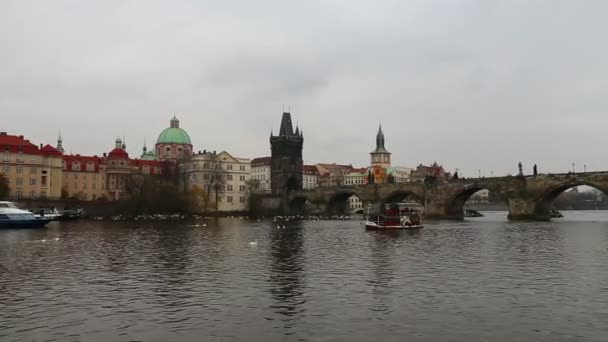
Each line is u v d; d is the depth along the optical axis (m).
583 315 26.70
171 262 48.50
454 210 184.88
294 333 23.73
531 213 158.25
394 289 33.97
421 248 62.66
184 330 24.25
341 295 32.06
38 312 27.72
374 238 81.19
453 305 29.12
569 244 67.12
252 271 42.34
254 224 142.88
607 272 41.16
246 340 22.69
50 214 156.88
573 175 148.00
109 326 24.94
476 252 57.22
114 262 48.50
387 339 22.77
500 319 26.00
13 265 46.28
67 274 40.78
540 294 32.16
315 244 69.50
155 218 185.38
